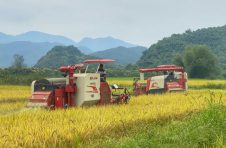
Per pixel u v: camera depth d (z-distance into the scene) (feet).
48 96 63.93
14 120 46.68
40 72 266.98
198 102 72.49
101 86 72.13
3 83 211.61
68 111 54.70
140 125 47.98
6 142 34.17
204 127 39.91
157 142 38.47
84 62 73.36
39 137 36.91
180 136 40.27
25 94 116.98
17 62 412.16
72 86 67.00
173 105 65.72
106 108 61.05
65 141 37.81
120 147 35.81
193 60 404.77
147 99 84.64
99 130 43.14
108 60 73.77
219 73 413.18
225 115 43.04
